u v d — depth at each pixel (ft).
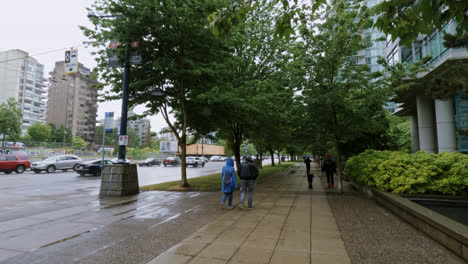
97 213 23.80
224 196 25.82
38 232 17.85
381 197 27.07
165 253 13.79
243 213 23.63
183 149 42.70
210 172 91.35
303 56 37.37
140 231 18.02
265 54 55.77
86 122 350.84
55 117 324.60
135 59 35.76
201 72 36.47
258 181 54.54
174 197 33.04
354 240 15.80
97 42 37.09
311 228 18.53
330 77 37.19
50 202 29.53
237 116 42.88
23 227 19.13
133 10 33.86
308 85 36.83
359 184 37.65
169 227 18.99
